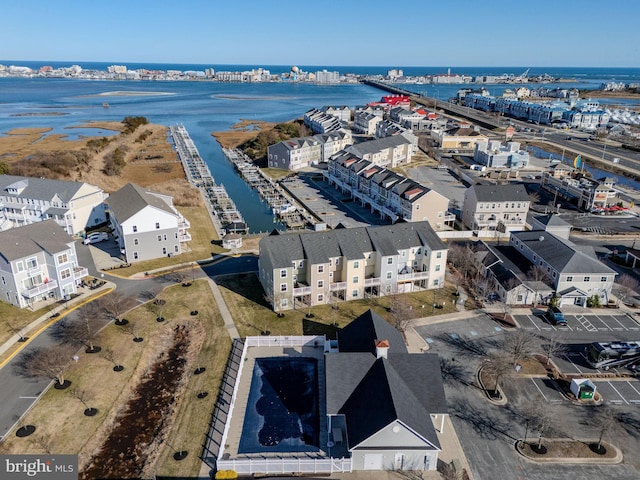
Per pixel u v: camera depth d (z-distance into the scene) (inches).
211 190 4886.8
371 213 4281.5
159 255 3179.1
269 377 2007.9
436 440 1515.7
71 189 3528.5
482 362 2094.0
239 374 1990.7
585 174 5280.5
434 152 6668.3
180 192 4694.9
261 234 3631.9
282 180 5388.8
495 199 3789.4
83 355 2123.5
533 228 3526.1
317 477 1517.0
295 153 5866.1
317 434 1705.2
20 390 1891.0
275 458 1590.8
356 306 2591.0
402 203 3875.5
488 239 3612.2
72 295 2628.0
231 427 1731.1
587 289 2576.3
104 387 1942.7
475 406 1825.8
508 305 2573.8
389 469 1560.0
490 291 2719.0
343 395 1668.3
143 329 2345.0
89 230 3641.7
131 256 3085.6
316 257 2544.3
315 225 3814.0
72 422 1750.7
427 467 1551.4
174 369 2116.1
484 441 1657.2
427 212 3806.6
